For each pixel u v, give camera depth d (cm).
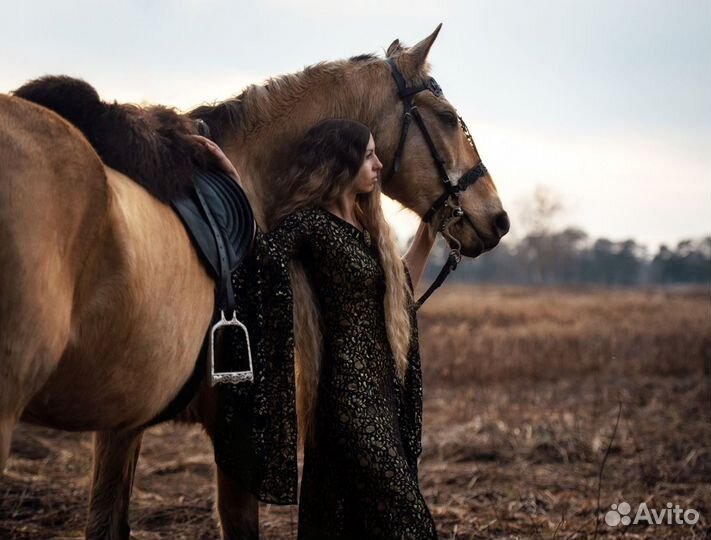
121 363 258
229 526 345
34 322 219
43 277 220
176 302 273
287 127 370
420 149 396
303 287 340
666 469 629
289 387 323
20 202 217
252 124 365
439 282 404
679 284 8912
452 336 1437
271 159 367
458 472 638
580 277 8944
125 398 268
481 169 409
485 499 565
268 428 321
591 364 1184
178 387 289
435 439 745
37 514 510
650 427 786
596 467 647
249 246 317
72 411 262
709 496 561
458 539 474
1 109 227
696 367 1168
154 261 260
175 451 723
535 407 897
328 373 337
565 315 2116
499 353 1246
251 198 358
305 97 376
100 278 243
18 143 223
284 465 322
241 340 309
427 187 399
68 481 589
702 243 9056
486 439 736
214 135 352
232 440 323
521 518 518
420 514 326
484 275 8469
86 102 279
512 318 2052
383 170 397
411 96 395
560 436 727
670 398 944
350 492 331
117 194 254
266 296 324
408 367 364
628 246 9188
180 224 285
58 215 227
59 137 232
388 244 349
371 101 387
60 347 230
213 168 324
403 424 356
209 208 303
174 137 304
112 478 351
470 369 1112
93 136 276
